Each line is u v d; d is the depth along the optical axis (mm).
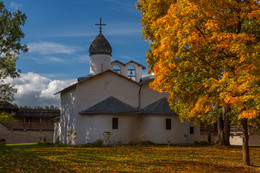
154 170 15664
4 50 27812
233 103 13070
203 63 15195
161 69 16078
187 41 14055
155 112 32312
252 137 41438
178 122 33312
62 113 37562
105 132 29594
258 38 14867
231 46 13547
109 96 33250
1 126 49719
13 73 28125
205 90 15508
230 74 13547
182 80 15867
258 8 14211
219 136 31156
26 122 52625
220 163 18828
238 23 15484
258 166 17156
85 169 15383
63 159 18766
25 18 28703
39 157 19297
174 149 26844
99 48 39594
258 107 12289
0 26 27422
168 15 15141
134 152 23984
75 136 31922
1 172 12992
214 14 14344
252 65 12531
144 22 22500
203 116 17938
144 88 34531
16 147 29312
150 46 21984
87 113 31219
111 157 20734
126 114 31844
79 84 32500
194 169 16391
